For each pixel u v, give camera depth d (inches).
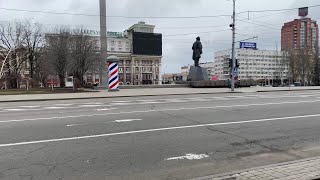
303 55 3472.0
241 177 218.5
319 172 225.0
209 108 645.3
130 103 794.2
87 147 317.1
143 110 613.3
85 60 2132.1
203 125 439.2
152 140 348.5
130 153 297.7
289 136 376.5
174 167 260.1
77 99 1005.2
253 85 2009.1
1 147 315.9
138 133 383.2
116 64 1384.1
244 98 946.1
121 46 5664.4
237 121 474.6
